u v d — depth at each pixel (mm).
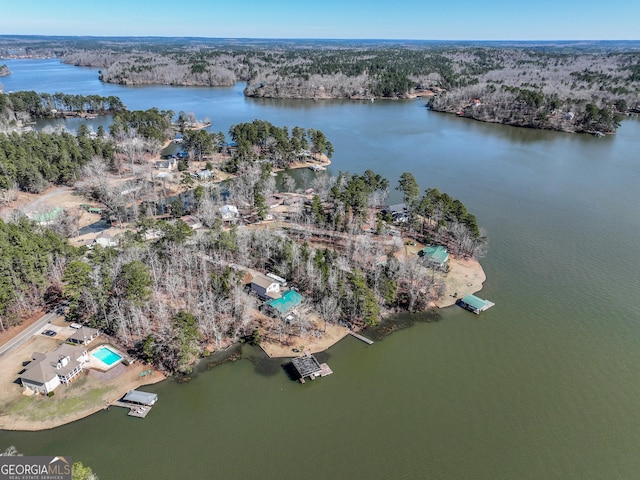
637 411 62906
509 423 60750
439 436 58656
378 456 55781
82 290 76000
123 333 73062
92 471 53031
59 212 114438
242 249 95875
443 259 96750
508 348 75188
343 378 68625
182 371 68438
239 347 74438
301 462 54812
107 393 63969
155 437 57844
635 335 78000
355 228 112188
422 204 114938
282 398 64625
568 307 85812
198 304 79125
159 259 89750
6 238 81375
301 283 90938
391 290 82625
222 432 58875
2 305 72438
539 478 53312
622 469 54562
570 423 60844
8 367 67312
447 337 78000
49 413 60281
